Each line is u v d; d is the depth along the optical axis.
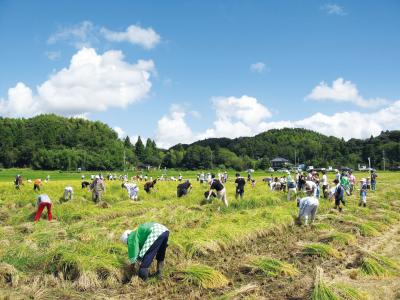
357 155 138.88
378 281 8.23
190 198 20.75
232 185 32.34
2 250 9.48
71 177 70.19
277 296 7.34
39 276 8.22
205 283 7.88
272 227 12.90
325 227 13.36
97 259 8.54
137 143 151.88
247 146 172.00
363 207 18.52
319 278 7.41
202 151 134.38
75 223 13.62
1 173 91.31
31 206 18.31
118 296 7.48
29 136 134.50
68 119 163.62
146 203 19.23
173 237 10.84
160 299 7.32
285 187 27.08
